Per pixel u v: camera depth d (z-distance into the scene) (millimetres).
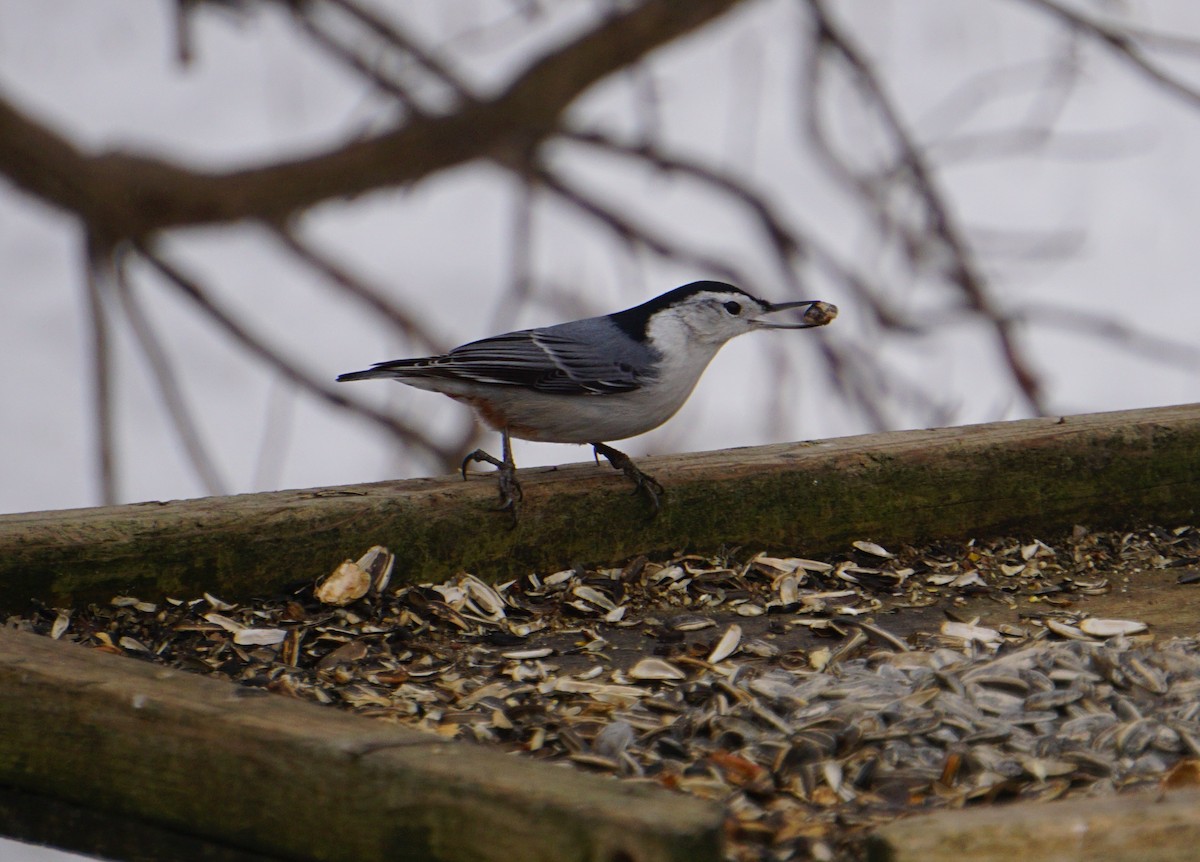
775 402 15734
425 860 4223
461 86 15227
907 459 7945
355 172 14875
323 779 4410
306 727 4562
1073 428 8219
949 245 15727
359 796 4340
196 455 15000
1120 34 14664
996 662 6062
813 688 5984
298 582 7137
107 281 15039
